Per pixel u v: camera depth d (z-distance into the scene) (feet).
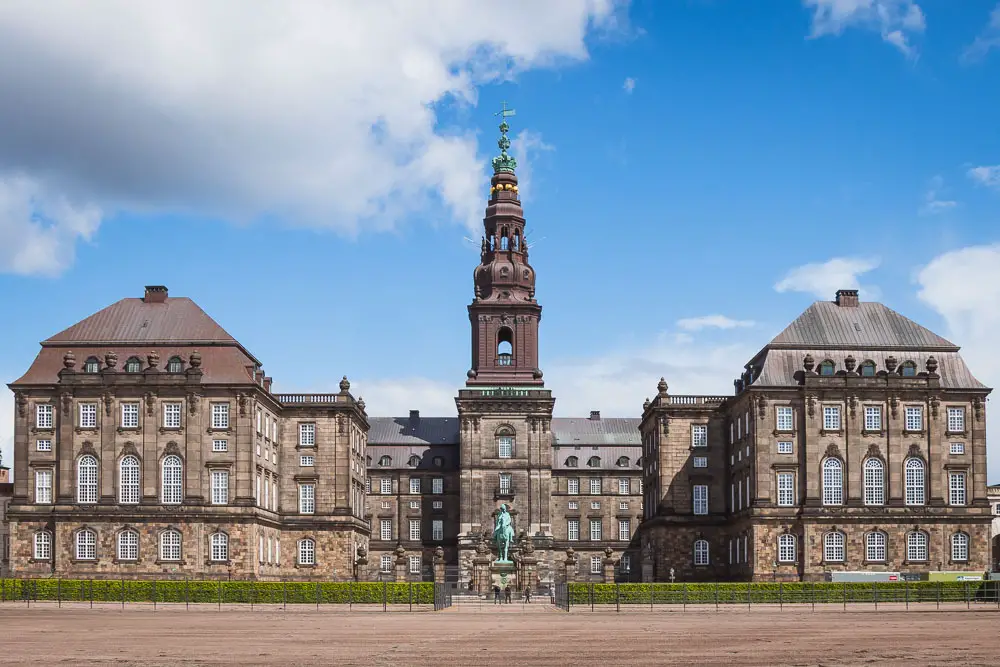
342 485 484.74
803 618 291.17
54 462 437.58
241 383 437.58
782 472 443.73
